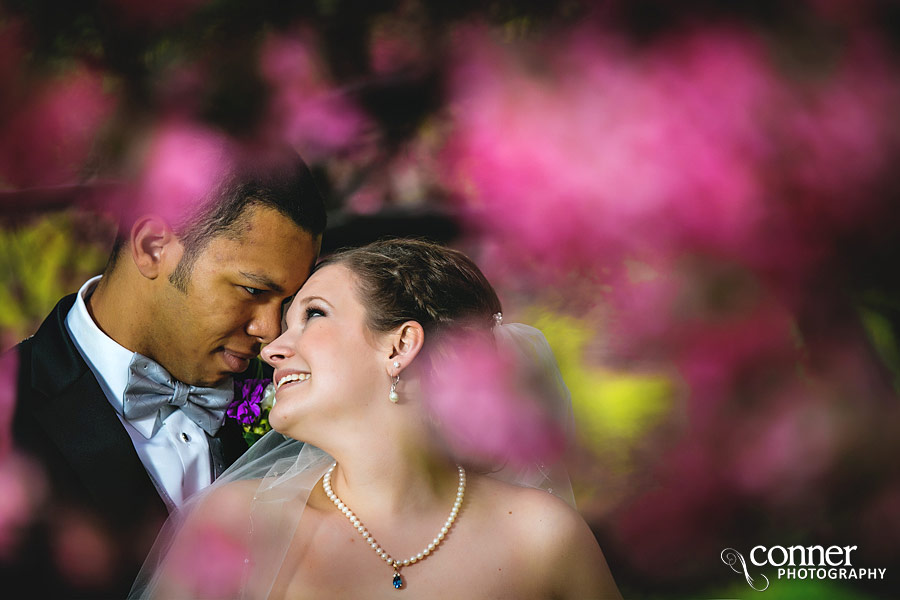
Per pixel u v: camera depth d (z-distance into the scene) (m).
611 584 2.40
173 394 2.72
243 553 2.29
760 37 3.19
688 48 3.21
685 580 3.86
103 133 3.24
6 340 3.61
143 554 2.54
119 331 2.68
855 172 3.11
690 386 3.70
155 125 3.19
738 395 3.71
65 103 3.23
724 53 3.17
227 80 3.36
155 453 2.70
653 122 3.21
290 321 2.35
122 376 2.67
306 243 2.68
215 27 3.36
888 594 3.47
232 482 2.44
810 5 3.16
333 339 2.27
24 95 3.23
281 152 2.76
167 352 2.70
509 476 2.58
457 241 3.54
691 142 3.16
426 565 2.24
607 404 3.87
